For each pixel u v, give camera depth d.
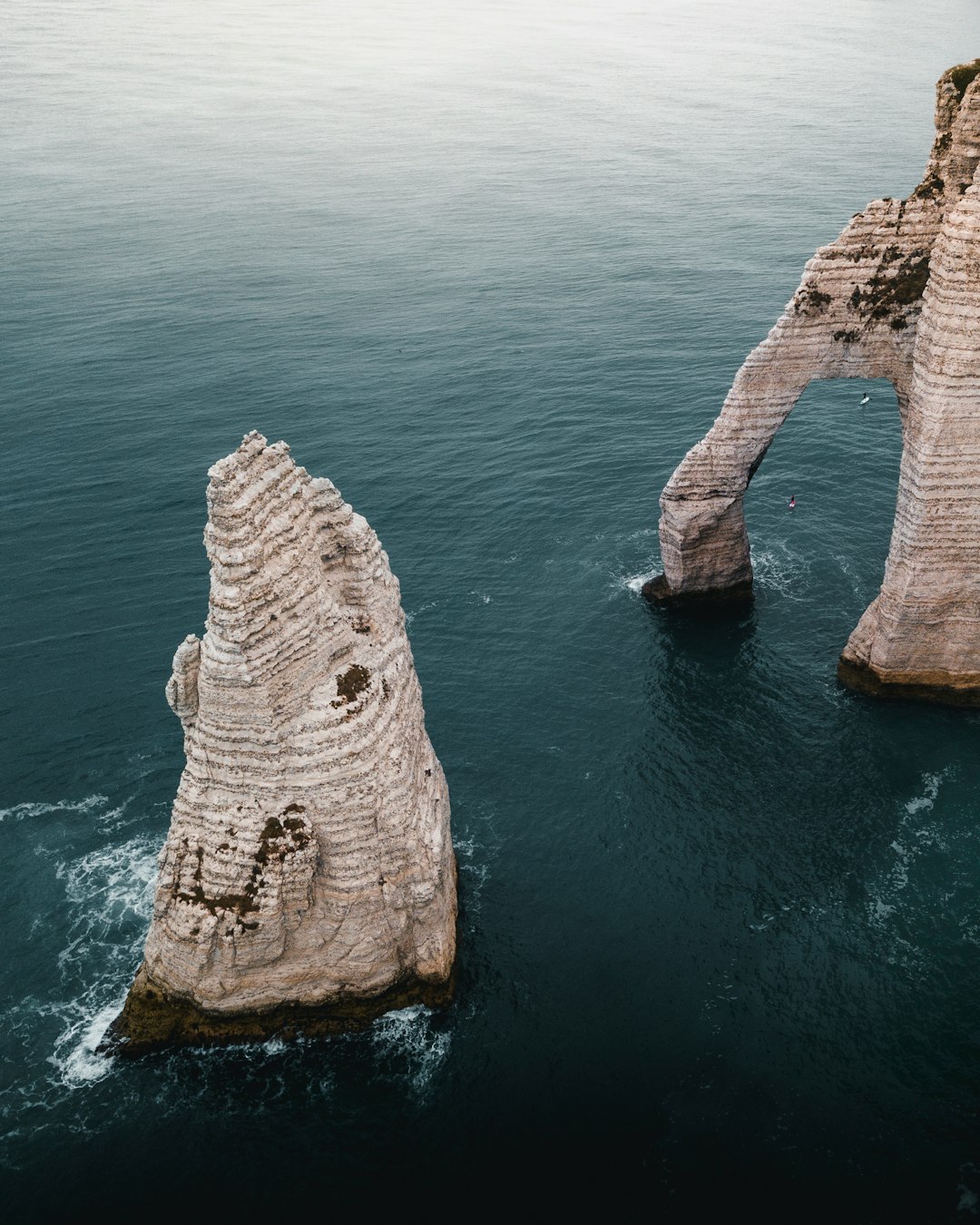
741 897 45.75
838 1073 38.88
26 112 197.00
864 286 53.06
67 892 46.16
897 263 52.22
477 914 45.28
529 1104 38.12
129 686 56.62
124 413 83.56
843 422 80.88
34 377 89.44
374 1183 35.84
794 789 50.97
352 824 38.25
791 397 57.16
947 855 47.53
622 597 64.06
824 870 46.91
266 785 37.62
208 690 35.94
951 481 50.78
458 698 56.41
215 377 89.56
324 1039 40.69
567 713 55.59
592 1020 41.00
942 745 53.53
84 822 49.34
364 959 40.25
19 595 63.16
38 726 54.16
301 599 36.41
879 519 70.25
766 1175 35.75
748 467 59.47
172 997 40.25
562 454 77.56
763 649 60.34
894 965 42.84
